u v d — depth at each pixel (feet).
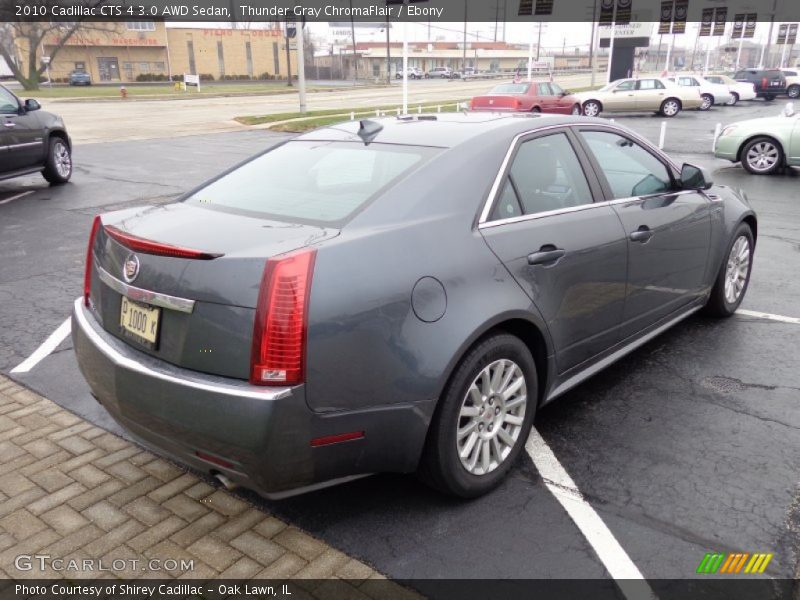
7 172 34.19
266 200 10.23
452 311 9.05
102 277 9.62
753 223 17.67
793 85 138.72
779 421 12.28
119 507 9.87
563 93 83.82
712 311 17.04
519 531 9.34
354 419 8.37
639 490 10.25
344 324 8.13
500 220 10.21
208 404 7.99
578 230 11.27
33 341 16.06
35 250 24.21
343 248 8.38
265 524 9.50
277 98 142.51
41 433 11.90
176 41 269.44
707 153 52.11
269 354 7.82
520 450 10.65
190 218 9.76
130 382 8.71
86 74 227.40
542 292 10.43
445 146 10.53
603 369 13.07
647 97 89.15
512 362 10.12
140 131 73.05
